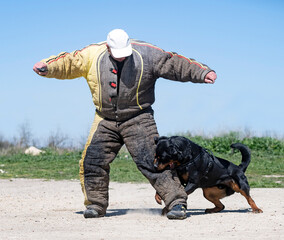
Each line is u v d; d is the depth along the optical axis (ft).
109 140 25.25
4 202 34.06
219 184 25.90
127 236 18.85
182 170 24.56
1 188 43.42
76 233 19.72
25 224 23.03
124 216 26.12
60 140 80.33
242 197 35.06
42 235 19.25
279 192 38.45
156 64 24.21
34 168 61.16
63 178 52.70
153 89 25.02
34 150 77.15
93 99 25.17
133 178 51.72
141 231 20.13
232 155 68.44
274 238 17.79
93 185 25.35
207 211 27.22
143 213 27.68
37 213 28.45
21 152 77.36
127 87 24.14
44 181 50.06
